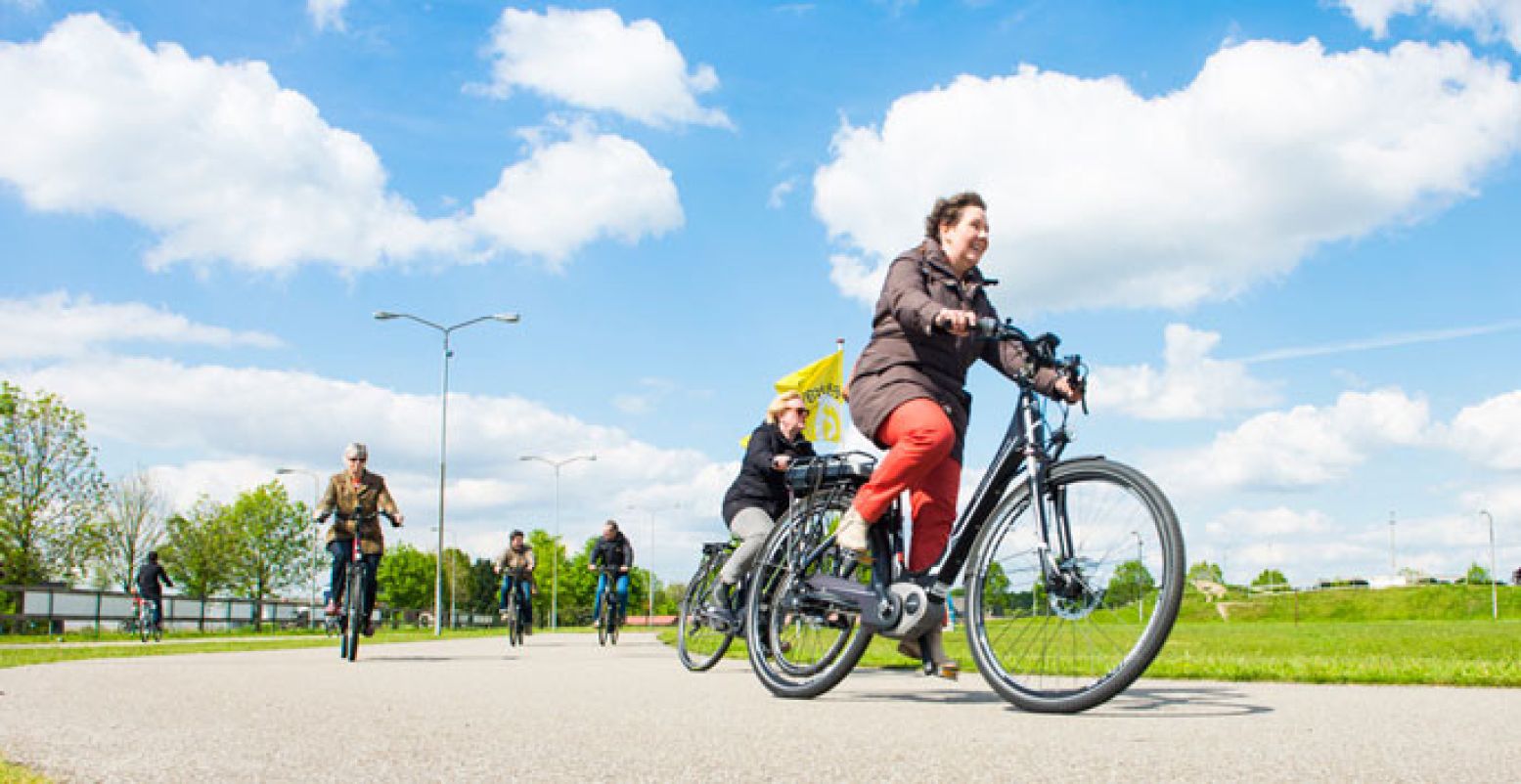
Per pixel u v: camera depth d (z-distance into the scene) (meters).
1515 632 15.19
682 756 2.87
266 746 3.10
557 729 3.47
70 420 43.03
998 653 4.24
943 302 4.62
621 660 9.35
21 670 7.21
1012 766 2.63
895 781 2.45
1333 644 10.65
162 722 3.72
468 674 6.80
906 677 6.22
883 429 4.58
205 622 33.09
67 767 2.74
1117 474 3.97
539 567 115.50
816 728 3.46
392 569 105.69
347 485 9.55
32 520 41.88
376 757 2.89
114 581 50.88
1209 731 3.32
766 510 7.49
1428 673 5.71
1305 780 2.43
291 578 64.31
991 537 4.36
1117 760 2.73
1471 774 2.50
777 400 7.63
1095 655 3.92
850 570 4.93
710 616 7.36
